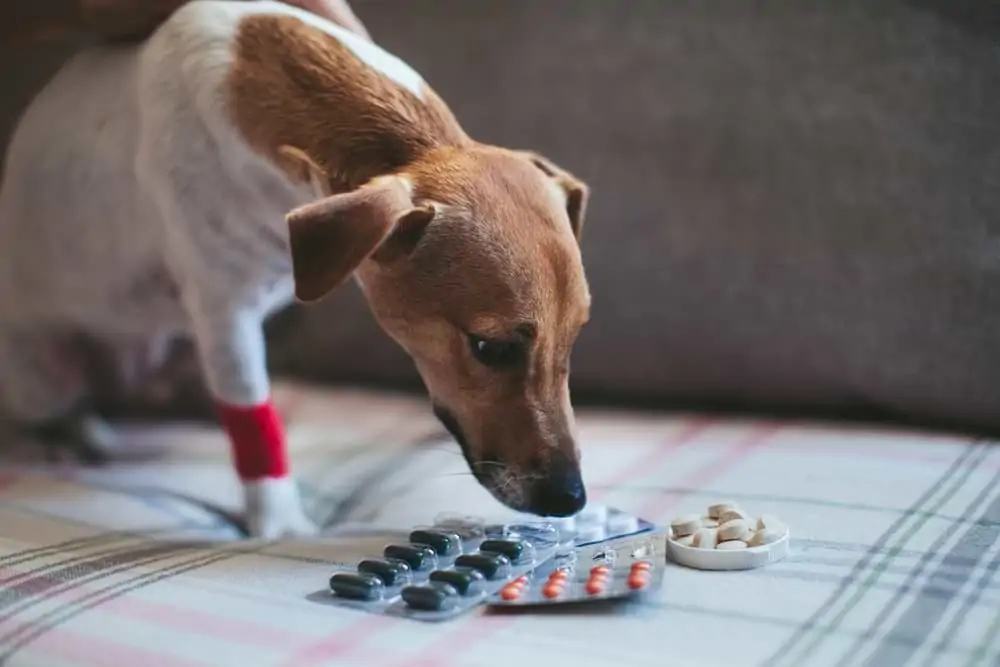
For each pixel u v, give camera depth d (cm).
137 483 95
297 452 100
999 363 94
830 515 82
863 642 69
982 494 84
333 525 89
